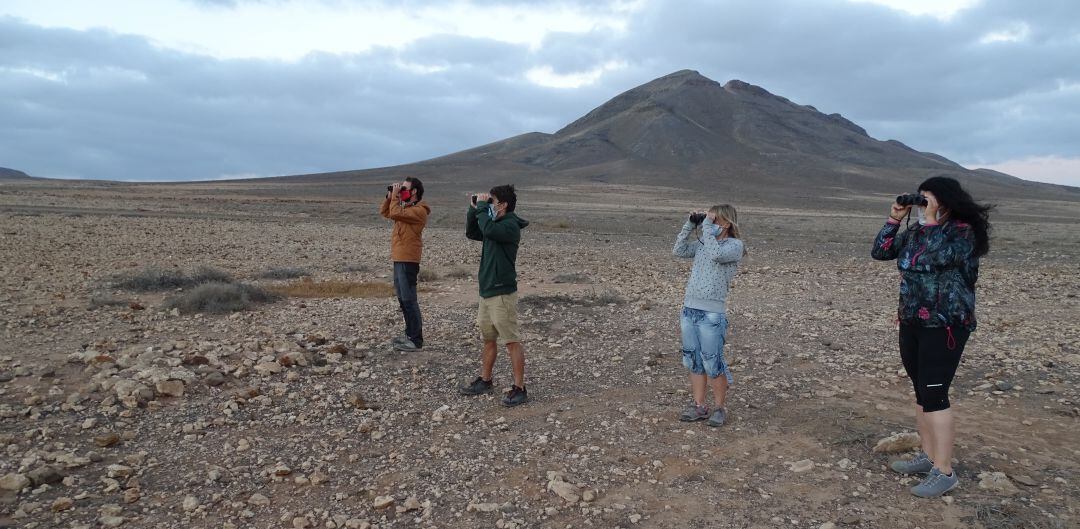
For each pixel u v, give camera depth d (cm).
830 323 1045
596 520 407
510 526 402
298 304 1137
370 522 411
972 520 400
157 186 11931
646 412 600
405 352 816
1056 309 1215
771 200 11581
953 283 414
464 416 598
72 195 6581
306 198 7744
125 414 584
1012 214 8662
